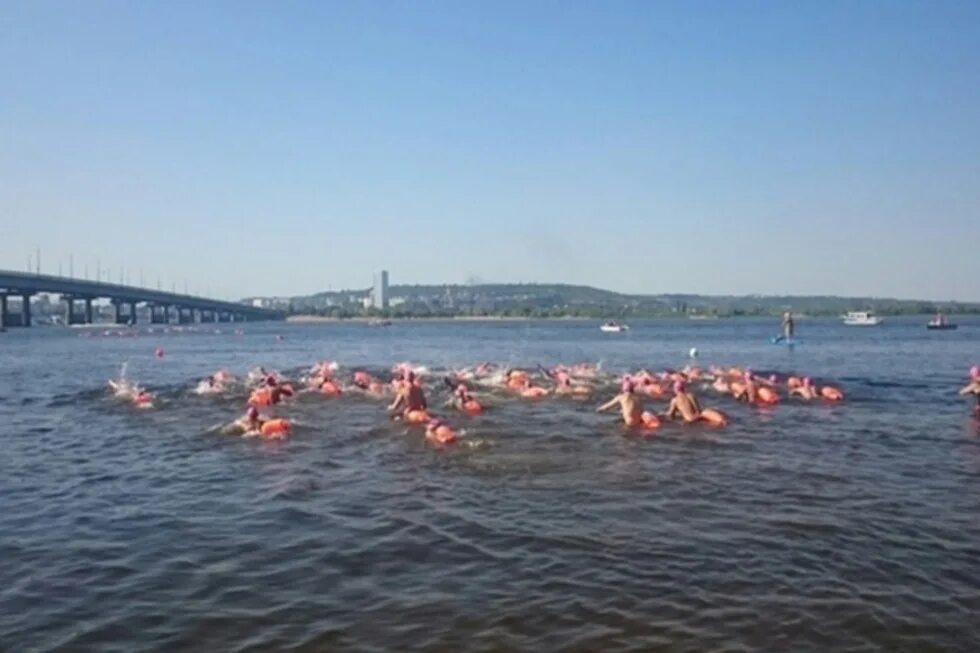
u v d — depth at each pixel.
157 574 10.48
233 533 12.36
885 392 32.19
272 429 22.03
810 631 8.59
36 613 9.22
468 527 12.56
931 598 9.49
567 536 12.02
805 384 31.14
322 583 10.10
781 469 16.95
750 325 173.50
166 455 19.19
